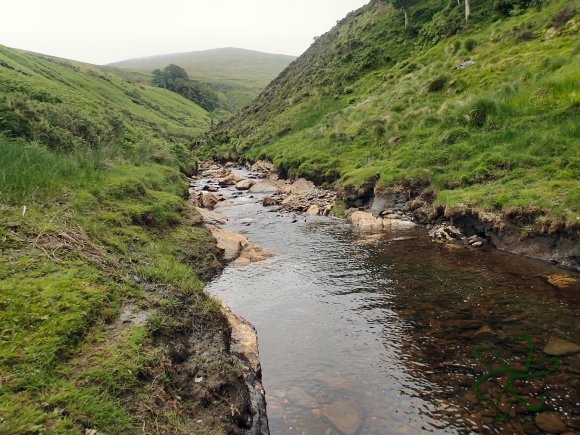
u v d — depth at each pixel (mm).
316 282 12500
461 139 21984
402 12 66438
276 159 44656
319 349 8516
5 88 44406
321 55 80562
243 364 7230
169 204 16234
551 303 9672
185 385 5363
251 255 15812
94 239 8961
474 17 45938
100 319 5691
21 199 9375
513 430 5828
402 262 13773
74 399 4078
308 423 6230
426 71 38812
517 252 13703
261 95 97688
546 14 34062
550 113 18984
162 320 6148
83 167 15508
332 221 21719
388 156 26328
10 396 3865
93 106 58406
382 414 6379
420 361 7762
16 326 4875
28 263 6496
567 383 6727
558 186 14211
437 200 18484
